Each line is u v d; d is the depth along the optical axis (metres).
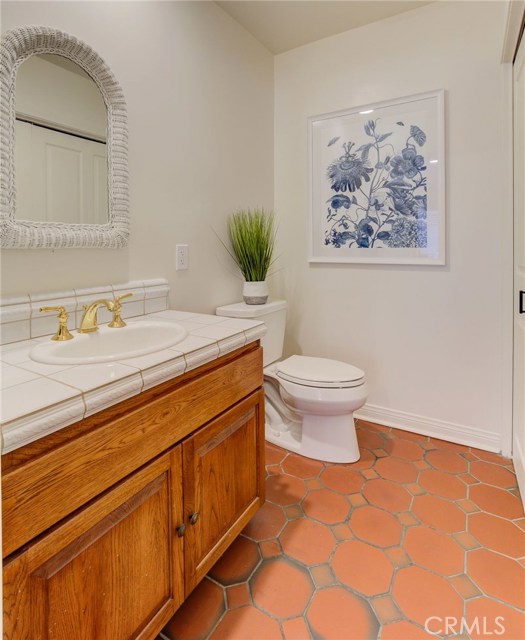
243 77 2.23
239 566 1.32
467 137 1.97
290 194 2.54
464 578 1.26
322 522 1.53
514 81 1.81
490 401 2.04
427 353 2.19
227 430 1.23
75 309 1.35
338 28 2.23
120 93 1.47
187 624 1.12
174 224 1.80
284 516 1.56
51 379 0.83
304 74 2.42
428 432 2.22
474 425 2.09
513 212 1.88
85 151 1.38
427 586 1.23
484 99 1.92
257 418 1.39
